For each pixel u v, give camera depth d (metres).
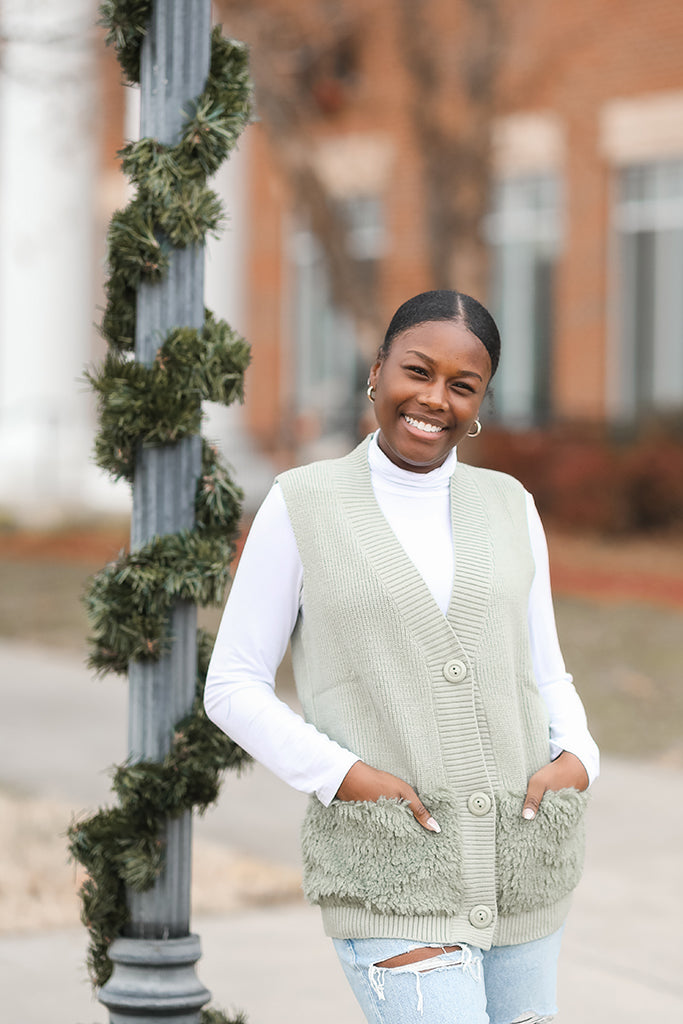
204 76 4.25
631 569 16.98
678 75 20.45
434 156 16.98
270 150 17.22
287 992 5.78
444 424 3.34
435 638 3.27
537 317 22.22
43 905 6.78
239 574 3.41
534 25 18.39
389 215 22.84
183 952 4.17
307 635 3.36
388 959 3.19
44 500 21.55
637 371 21.39
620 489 19.28
